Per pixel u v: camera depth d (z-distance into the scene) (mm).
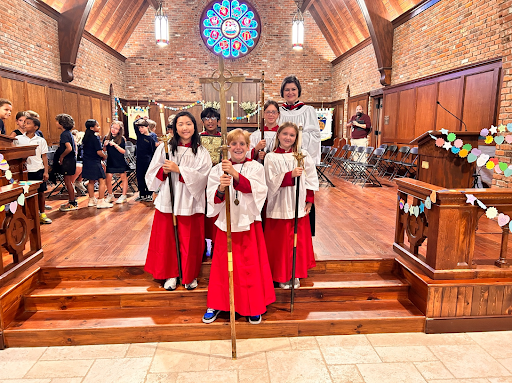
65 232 4230
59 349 2629
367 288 3105
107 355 2555
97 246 3705
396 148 8523
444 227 2834
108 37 11922
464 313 2850
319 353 2580
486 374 2363
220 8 13266
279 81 13812
